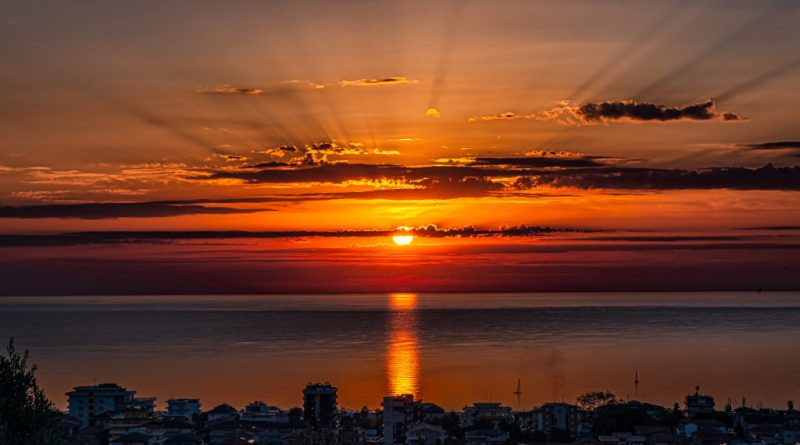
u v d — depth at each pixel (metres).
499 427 194.50
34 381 46.91
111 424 182.88
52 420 46.50
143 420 186.00
